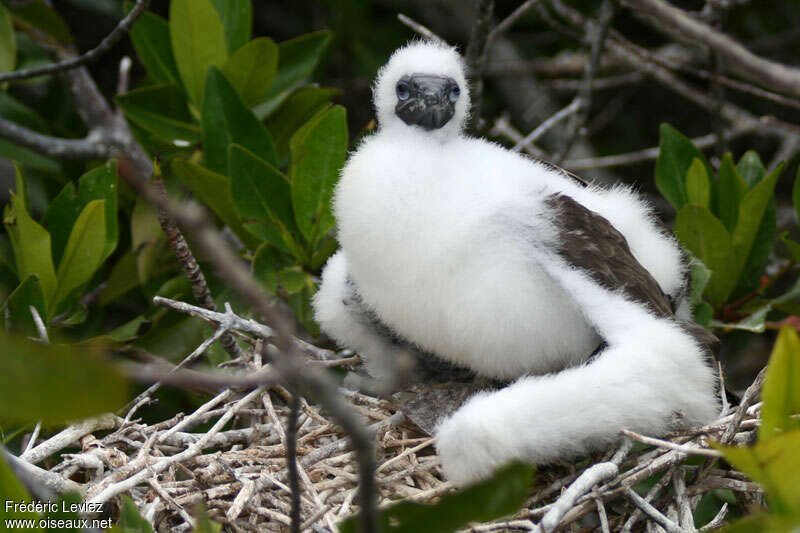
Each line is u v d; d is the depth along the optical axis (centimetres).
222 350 857
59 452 775
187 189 968
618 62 1288
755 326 833
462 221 655
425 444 687
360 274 713
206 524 454
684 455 616
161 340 875
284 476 661
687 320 793
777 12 1390
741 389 1041
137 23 999
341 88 1310
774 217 886
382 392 771
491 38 968
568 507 563
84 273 834
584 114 1034
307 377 337
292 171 885
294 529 455
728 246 862
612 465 591
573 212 678
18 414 316
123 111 961
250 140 918
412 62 768
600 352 651
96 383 312
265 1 1445
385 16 1400
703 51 1330
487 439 585
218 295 886
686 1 1414
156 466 636
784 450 447
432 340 706
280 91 1018
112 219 856
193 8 944
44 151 991
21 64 1102
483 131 1105
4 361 303
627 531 616
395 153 704
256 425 732
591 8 1384
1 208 1137
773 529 448
